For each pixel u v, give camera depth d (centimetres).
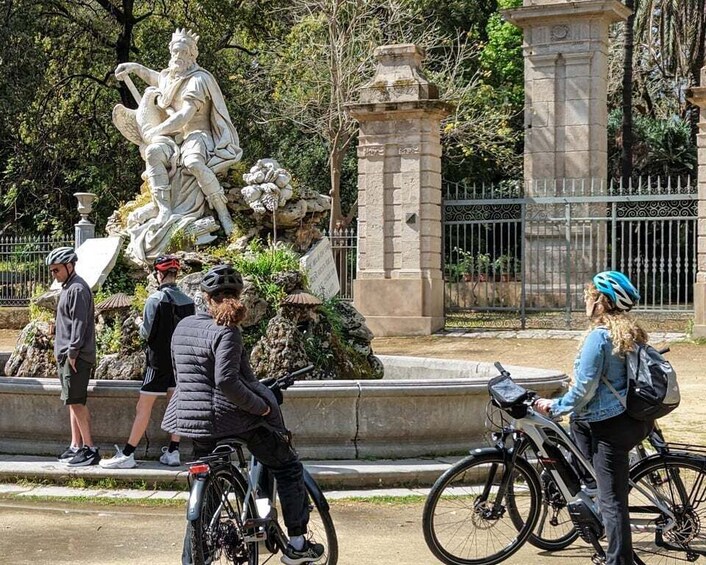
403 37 3103
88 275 1173
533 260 2675
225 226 1227
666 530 627
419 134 2294
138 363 997
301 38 3128
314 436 880
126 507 781
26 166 3391
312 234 1280
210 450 560
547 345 2075
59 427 919
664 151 3431
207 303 573
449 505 633
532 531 643
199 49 3281
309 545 561
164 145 1227
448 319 2498
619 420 577
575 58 2806
